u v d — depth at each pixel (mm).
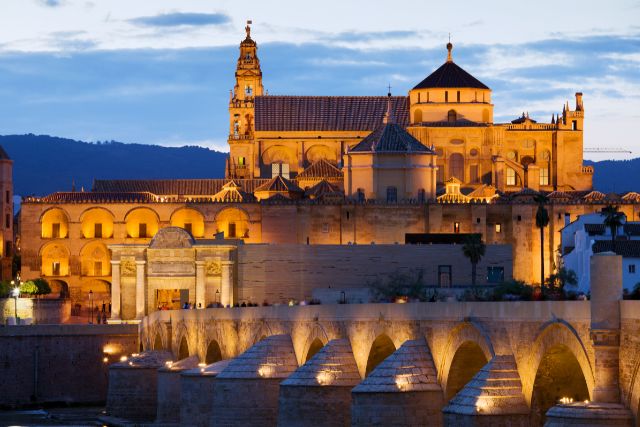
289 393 136000
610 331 90125
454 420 104312
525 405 102938
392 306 127375
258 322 168500
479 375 105250
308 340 149250
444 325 116875
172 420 195000
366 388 119250
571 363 101250
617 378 90562
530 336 102000
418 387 118500
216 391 154625
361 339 134250
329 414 134875
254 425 153375
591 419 89188
